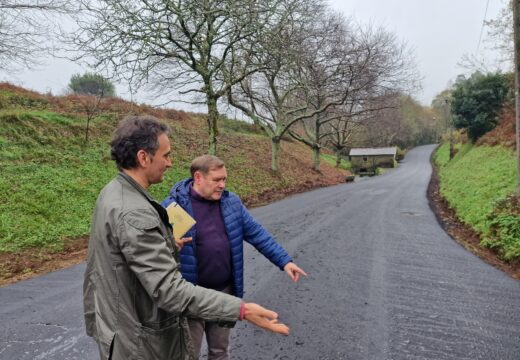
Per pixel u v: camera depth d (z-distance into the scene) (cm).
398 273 582
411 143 8225
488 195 1098
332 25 2061
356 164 5269
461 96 2975
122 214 145
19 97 1666
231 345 362
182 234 226
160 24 1259
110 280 148
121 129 160
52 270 647
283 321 414
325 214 1172
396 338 376
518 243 664
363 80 2106
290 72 1627
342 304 462
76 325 412
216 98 1473
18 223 845
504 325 405
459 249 734
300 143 3797
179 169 1620
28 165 1142
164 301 139
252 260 648
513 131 2061
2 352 355
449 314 433
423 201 1451
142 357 151
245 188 1705
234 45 1387
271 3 1281
